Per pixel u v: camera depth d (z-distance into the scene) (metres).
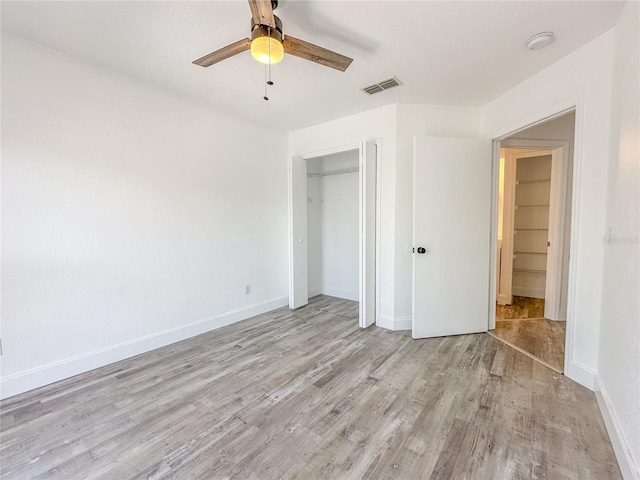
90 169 2.45
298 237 4.18
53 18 1.85
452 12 1.78
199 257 3.26
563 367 2.45
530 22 1.87
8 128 2.07
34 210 2.19
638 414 1.33
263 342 3.05
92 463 1.55
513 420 1.83
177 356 2.75
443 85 2.75
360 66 2.40
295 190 4.06
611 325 1.79
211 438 1.72
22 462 1.56
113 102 2.55
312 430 1.78
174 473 1.49
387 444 1.66
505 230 4.26
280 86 2.79
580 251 2.18
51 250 2.28
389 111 3.25
